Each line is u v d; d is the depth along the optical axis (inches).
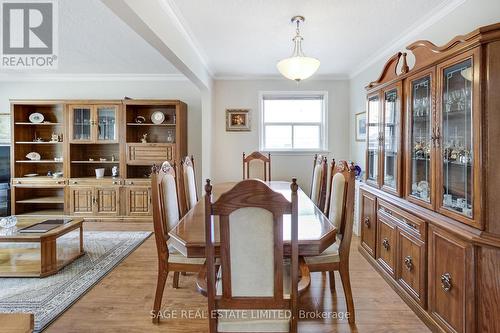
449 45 67.4
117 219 178.9
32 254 122.7
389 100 102.4
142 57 153.3
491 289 57.1
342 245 76.9
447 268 67.6
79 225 122.7
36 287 96.3
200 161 193.5
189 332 73.9
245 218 48.3
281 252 49.1
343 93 191.5
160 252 78.7
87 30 117.6
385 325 76.3
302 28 112.7
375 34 119.2
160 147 177.6
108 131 180.9
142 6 76.3
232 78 189.8
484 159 57.8
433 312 73.2
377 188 109.6
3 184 181.8
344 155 191.9
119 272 108.9
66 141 178.1
